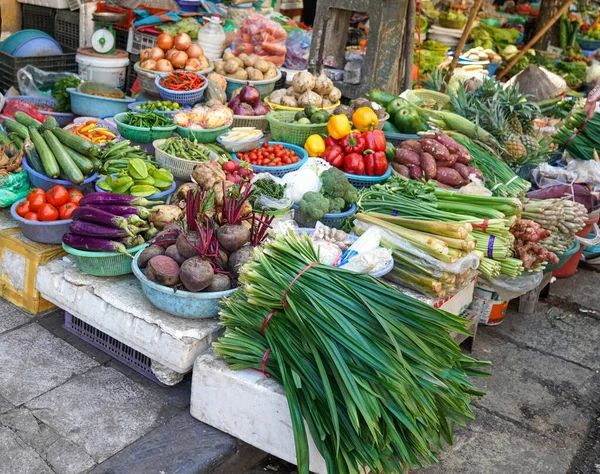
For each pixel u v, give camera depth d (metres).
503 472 2.94
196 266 2.66
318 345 2.39
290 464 2.86
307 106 4.71
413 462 2.29
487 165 4.39
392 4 5.27
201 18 5.75
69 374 2.97
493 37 9.10
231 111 4.32
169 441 2.60
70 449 2.51
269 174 3.74
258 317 2.60
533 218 3.94
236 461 2.63
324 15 5.59
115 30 5.77
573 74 8.77
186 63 4.96
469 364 2.65
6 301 3.49
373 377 2.31
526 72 6.20
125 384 2.94
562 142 5.23
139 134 3.98
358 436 2.26
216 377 2.60
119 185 3.37
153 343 2.82
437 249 3.12
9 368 2.95
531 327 4.26
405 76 5.82
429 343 2.47
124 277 3.15
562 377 3.73
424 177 4.11
